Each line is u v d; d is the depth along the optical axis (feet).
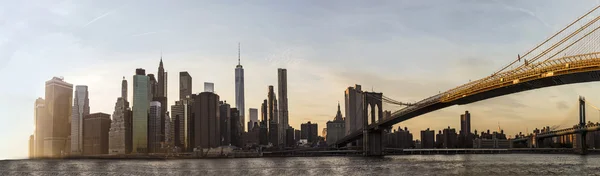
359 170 544.62
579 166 574.15
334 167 609.83
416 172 495.41
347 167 605.31
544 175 442.91
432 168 552.82
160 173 579.89
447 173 474.49
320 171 545.44
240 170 593.83
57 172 653.71
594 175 439.63
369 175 474.90
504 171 494.59
